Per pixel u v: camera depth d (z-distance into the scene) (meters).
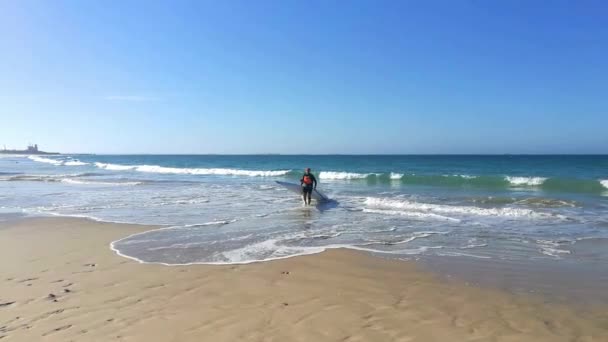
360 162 66.81
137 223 11.31
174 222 11.48
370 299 5.22
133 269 6.69
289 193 19.58
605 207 13.96
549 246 8.46
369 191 20.06
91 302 5.13
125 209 14.17
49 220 11.90
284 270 6.61
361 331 4.21
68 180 28.78
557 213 12.70
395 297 5.31
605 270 6.66
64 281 6.04
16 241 9.08
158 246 8.46
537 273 6.49
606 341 4.02
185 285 5.82
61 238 9.34
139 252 7.94
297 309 4.86
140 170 47.38
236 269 6.67
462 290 5.61
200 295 5.38
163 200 16.83
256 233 9.88
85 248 8.30
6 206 15.23
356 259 7.34
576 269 6.73
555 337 4.11
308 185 15.19
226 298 5.26
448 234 9.75
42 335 4.18
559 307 4.96
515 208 13.56
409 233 9.88
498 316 4.66
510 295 5.41
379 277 6.23
